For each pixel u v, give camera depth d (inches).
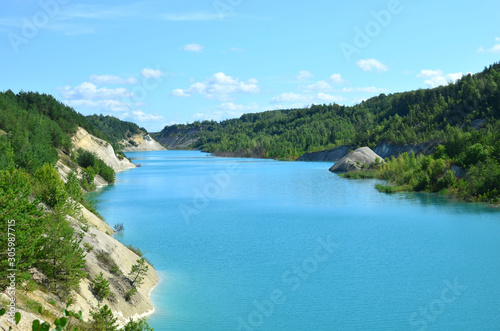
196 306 1060.5
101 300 913.5
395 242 1685.5
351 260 1444.4
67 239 877.8
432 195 3058.6
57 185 1373.0
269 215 2361.0
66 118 5511.8
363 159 5433.1
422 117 7721.5
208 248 1625.2
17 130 3376.0
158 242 1720.0
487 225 1984.5
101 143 6087.6
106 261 1090.1
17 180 856.3
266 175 5231.3
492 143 3432.6
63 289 825.5
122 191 3565.5
